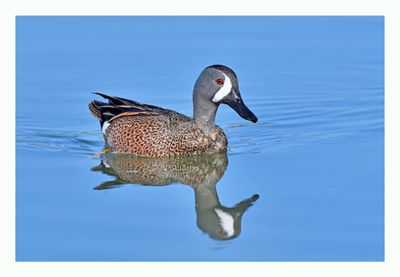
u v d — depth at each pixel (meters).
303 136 21.34
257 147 20.48
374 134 21.27
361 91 24.52
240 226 15.88
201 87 19.33
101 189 17.77
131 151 19.70
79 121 22.69
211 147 19.59
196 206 16.91
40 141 21.08
